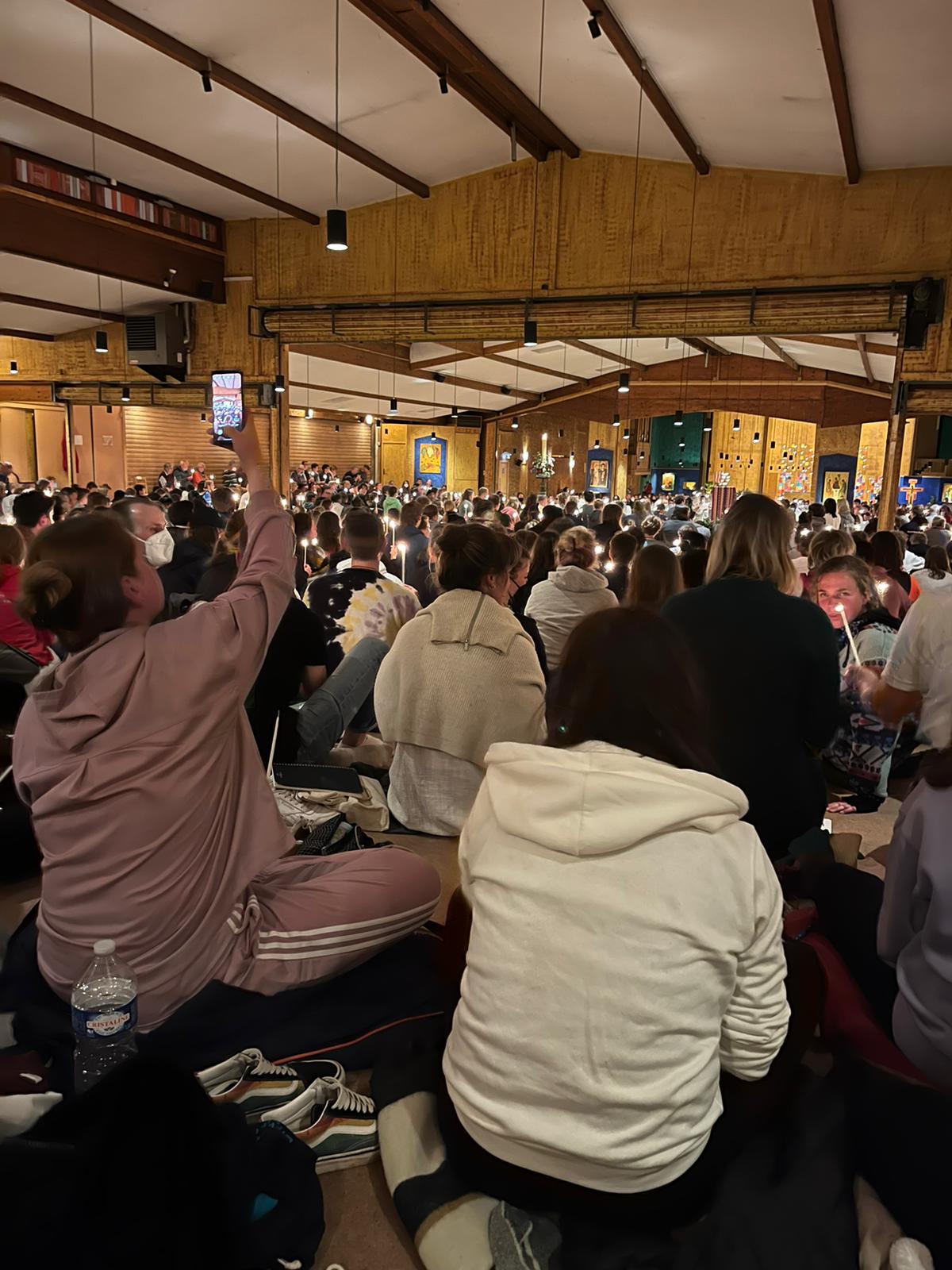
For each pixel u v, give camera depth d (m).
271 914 1.67
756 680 1.97
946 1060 1.26
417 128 9.02
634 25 6.39
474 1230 1.17
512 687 2.37
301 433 24.30
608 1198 1.11
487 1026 1.12
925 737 2.03
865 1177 1.29
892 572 4.03
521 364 19.17
